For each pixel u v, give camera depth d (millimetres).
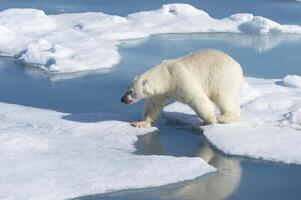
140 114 17719
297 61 26203
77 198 11211
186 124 16516
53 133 15172
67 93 20359
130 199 11320
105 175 12172
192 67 15852
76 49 26641
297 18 38875
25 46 26859
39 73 23406
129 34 31250
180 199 11430
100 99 19547
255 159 13703
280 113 17031
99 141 14711
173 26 33656
